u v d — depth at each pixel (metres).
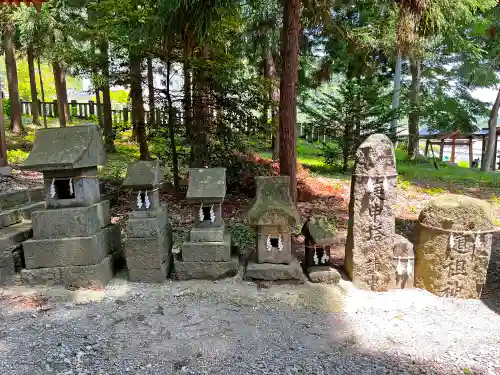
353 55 11.38
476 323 3.20
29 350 2.74
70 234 3.69
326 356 2.74
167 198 7.02
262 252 3.86
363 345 2.88
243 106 7.20
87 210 3.70
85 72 7.68
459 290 3.62
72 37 9.91
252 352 2.77
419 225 3.80
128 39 6.38
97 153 3.92
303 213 6.62
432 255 3.65
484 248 3.55
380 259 3.71
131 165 3.89
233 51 8.59
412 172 11.75
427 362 2.68
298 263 3.97
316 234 3.82
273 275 3.78
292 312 3.35
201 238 3.88
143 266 3.82
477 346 2.87
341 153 11.12
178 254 4.15
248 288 3.71
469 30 11.66
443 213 3.59
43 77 21.06
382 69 14.88
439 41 10.15
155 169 3.88
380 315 3.31
